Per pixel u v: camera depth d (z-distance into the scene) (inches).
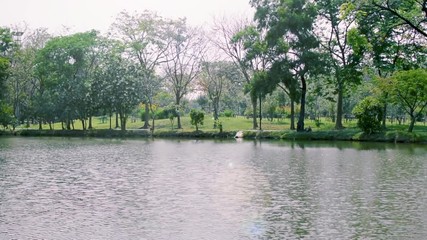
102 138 2982.3
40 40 3924.7
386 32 1521.9
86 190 881.5
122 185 939.3
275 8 2600.9
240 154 1658.5
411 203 745.6
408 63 2386.8
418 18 1454.2
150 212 693.9
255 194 831.7
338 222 627.2
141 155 1646.2
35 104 3472.0
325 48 2709.2
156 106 4008.4
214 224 622.5
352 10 1239.5
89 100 3262.8
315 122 3289.9
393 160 1375.5
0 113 3361.2
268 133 2723.9
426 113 2780.5
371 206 725.3
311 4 2591.0
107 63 3267.7
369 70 2598.4
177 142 2493.8
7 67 3329.2
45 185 944.3
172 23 3531.0
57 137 3129.9
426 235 563.8
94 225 619.5
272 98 3895.2
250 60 2834.6
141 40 3516.2
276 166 1258.0
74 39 3452.3
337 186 911.0
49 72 3447.3
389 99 2304.4
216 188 898.1
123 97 3149.6
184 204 748.6
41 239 556.4
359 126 2349.9
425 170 1138.7
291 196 811.4
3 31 3582.7
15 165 1317.7
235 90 4670.3
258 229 595.2
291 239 550.6
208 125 3511.3
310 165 1274.6
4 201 779.4
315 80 2775.6
